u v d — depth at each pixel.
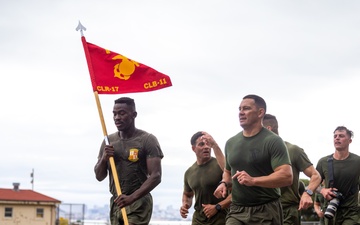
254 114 7.89
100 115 8.90
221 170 10.16
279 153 7.71
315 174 9.65
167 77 9.27
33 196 54.66
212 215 10.14
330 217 10.78
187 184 10.85
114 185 8.93
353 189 11.02
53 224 54.19
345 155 11.07
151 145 8.78
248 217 7.97
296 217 9.92
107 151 8.61
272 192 7.96
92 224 46.12
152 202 8.98
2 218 52.41
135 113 8.92
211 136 10.21
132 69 9.25
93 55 9.20
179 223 21.28
